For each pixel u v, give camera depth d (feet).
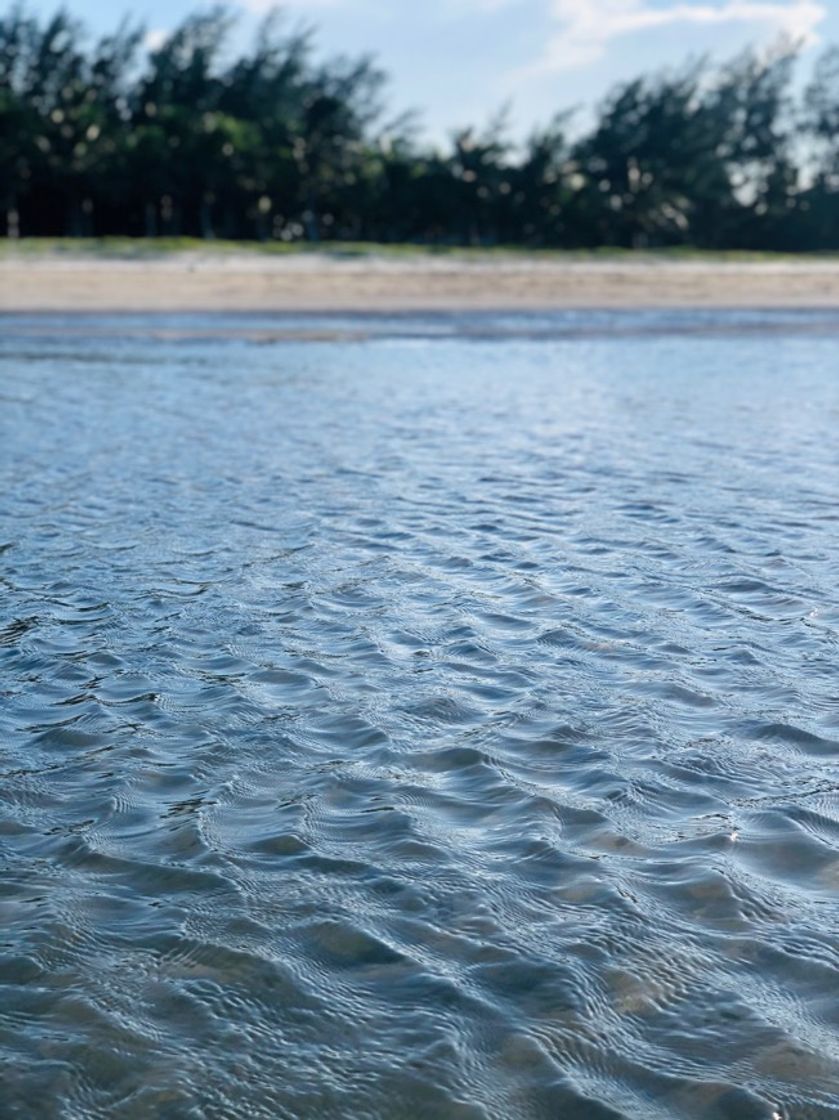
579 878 19.26
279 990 16.52
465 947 17.48
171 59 288.51
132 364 92.68
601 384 81.61
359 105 278.05
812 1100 14.37
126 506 44.75
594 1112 14.26
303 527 41.88
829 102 304.91
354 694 27.02
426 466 52.70
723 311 156.15
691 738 24.58
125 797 22.20
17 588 34.78
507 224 282.56
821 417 66.74
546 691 27.12
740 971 16.81
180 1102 14.48
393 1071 14.97
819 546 39.19
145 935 17.79
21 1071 14.93
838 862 19.62
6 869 19.71
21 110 248.93
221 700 26.73
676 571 36.50
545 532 41.29
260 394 75.92
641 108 295.28
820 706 26.09
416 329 127.13
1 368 89.10
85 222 270.26
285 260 208.23
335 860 19.89
